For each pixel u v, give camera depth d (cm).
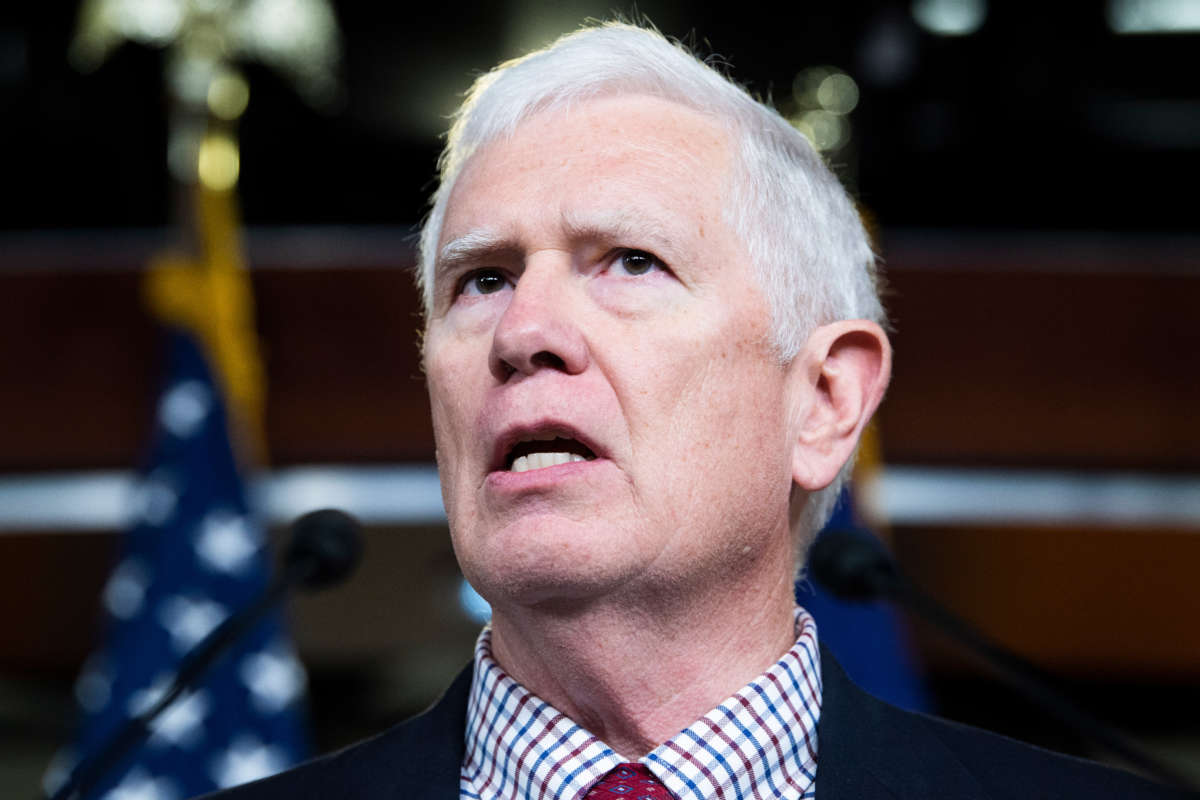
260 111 1262
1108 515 826
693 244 264
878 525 664
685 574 255
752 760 261
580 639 258
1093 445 828
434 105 1293
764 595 272
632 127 272
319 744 856
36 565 820
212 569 649
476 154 280
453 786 265
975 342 820
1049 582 835
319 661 852
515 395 253
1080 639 841
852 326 286
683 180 268
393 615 829
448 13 1284
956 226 1295
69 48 1244
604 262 264
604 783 256
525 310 254
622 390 253
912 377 822
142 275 810
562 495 249
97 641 823
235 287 698
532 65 282
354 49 1280
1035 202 1291
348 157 1288
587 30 289
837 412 288
